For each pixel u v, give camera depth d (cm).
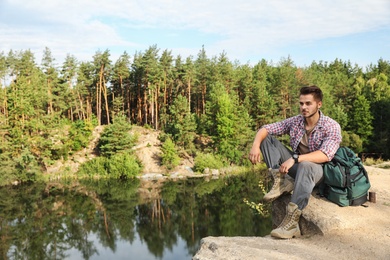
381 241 460
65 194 4544
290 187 527
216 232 2908
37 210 3856
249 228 2938
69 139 6316
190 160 6053
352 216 514
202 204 3819
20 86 6506
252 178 5066
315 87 512
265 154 543
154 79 7056
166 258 2495
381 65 11325
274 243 476
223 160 5922
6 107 6331
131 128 6334
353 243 458
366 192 547
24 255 2658
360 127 6066
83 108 7475
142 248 2734
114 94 7944
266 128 546
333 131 509
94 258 2562
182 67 7381
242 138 6072
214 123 6325
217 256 428
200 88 7581
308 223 516
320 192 549
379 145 5950
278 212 568
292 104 7219
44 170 5875
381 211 546
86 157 6131
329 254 435
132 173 5547
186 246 2720
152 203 3988
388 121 6184
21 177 5434
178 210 3669
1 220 3538
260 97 6881
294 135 534
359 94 7031
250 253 425
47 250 2742
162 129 6812
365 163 1958
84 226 3322
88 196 4403
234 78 7744
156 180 5291
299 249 449
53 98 6900
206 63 7788
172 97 7719
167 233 3028
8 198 4419
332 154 504
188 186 4759
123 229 3203
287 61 8988
